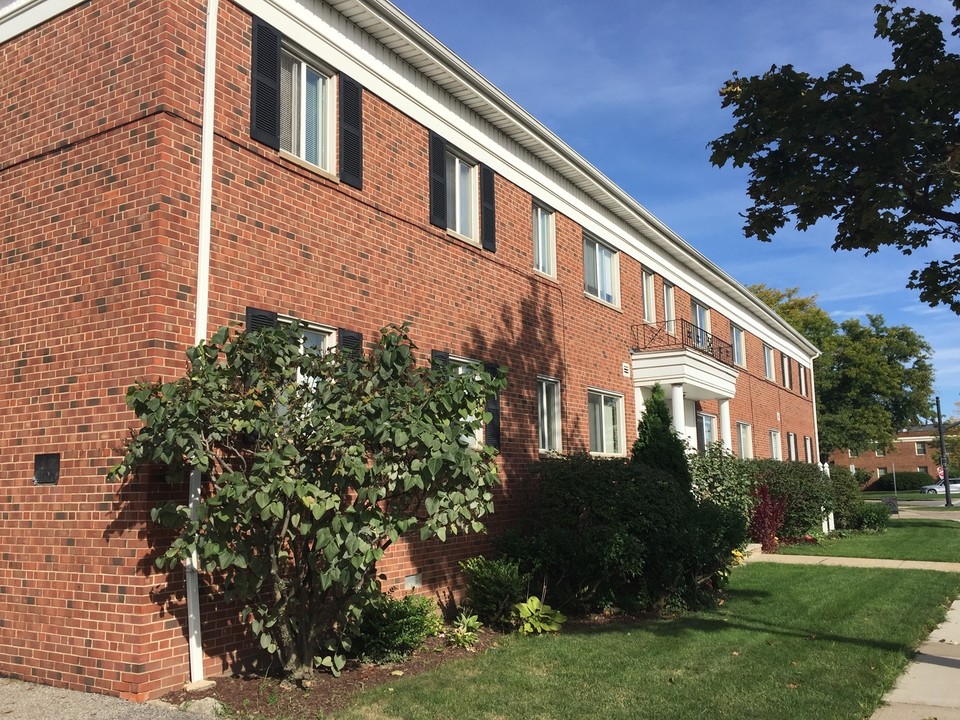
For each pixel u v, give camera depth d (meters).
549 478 11.39
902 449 79.06
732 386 19.88
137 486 6.66
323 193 8.98
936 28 6.85
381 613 7.83
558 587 10.53
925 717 5.92
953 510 38.78
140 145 7.22
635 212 16.94
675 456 14.04
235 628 7.25
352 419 6.47
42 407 7.44
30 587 7.21
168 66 7.26
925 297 7.73
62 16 8.02
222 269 7.59
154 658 6.58
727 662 7.59
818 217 7.30
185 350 7.00
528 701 6.39
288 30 8.79
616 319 16.41
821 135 6.77
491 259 12.24
